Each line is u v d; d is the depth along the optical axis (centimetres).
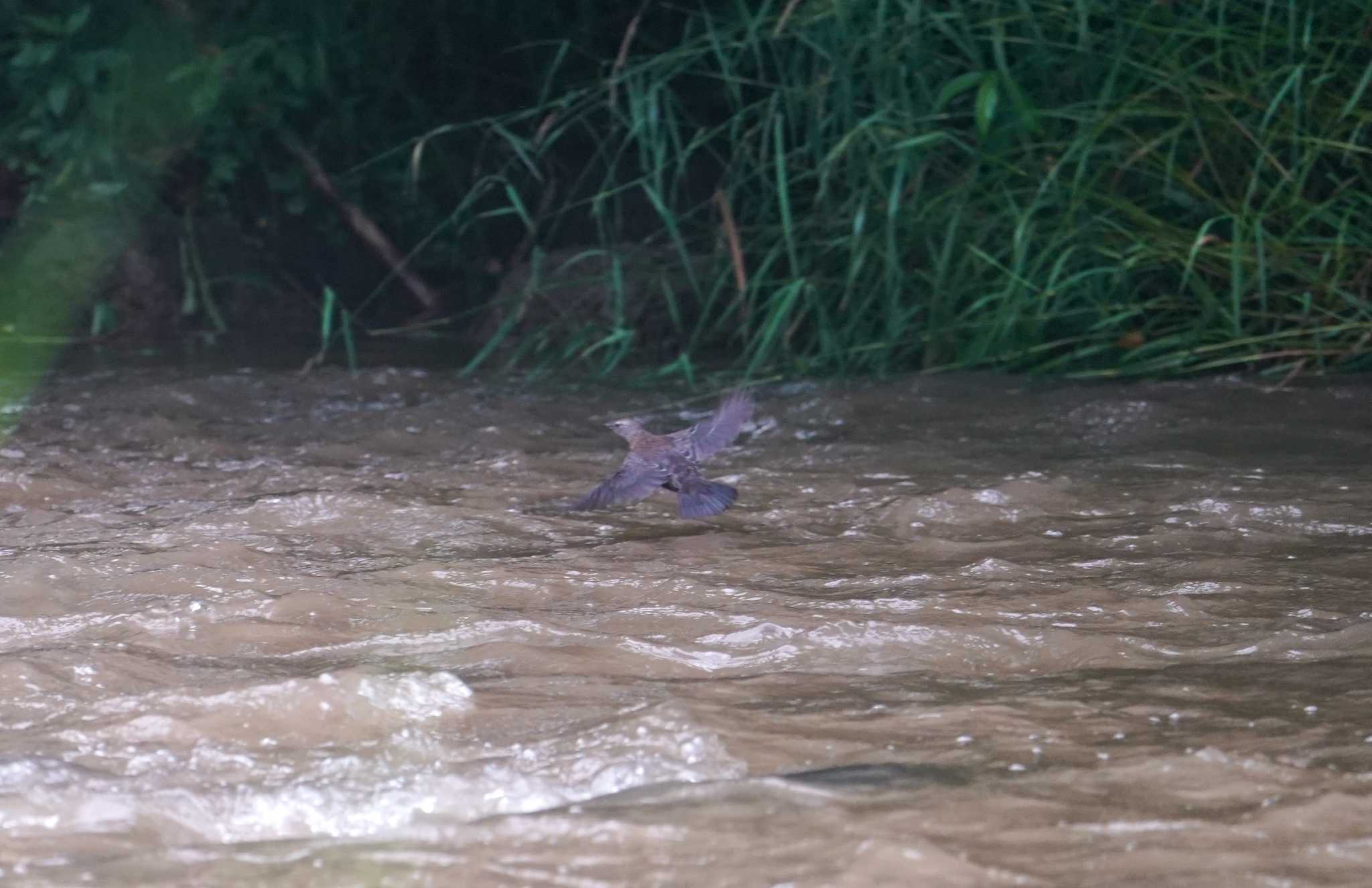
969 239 3072
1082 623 1441
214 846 930
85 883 873
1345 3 2911
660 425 2581
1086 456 2253
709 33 3253
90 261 3884
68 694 1220
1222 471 2116
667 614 1465
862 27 3175
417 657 1347
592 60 4566
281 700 1172
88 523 1852
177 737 1118
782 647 1377
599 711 1192
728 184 3725
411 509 1900
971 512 1898
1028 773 1041
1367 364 2823
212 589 1544
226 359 3434
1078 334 3059
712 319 3569
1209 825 941
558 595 1545
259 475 2172
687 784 1020
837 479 2139
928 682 1277
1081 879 869
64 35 3912
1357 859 892
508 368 3253
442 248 4381
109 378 3086
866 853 896
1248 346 2892
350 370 3106
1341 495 1956
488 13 4566
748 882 866
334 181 4303
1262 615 1459
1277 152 2962
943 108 3109
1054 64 3128
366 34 4372
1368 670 1288
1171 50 2992
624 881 869
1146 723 1153
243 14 4109
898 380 2878
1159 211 3077
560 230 4366
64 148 3947
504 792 1035
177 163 4188
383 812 1012
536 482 2139
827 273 3247
